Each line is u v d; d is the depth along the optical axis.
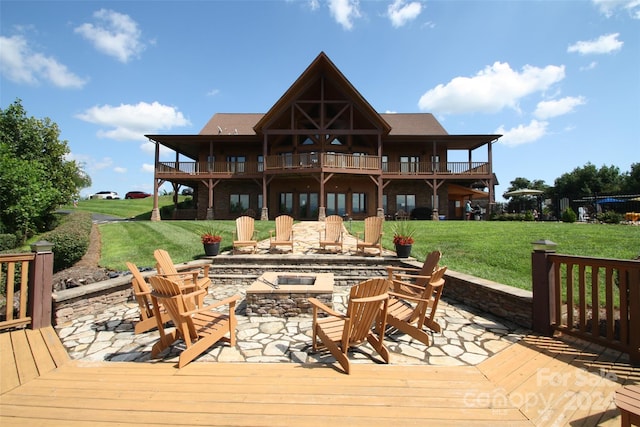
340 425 2.22
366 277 7.50
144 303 4.26
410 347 3.69
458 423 2.26
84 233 9.91
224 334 3.71
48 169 18.30
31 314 4.28
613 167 39.06
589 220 18.91
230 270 8.02
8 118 17.61
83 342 3.87
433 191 21.80
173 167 21.66
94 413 2.37
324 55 18.30
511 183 59.75
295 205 21.33
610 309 3.50
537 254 4.15
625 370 3.08
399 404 2.50
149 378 2.93
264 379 2.91
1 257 4.04
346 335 3.06
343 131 19.45
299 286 5.19
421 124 25.48
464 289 5.58
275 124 21.41
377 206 21.19
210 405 2.47
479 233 10.62
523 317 4.38
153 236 12.05
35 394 2.65
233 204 23.02
